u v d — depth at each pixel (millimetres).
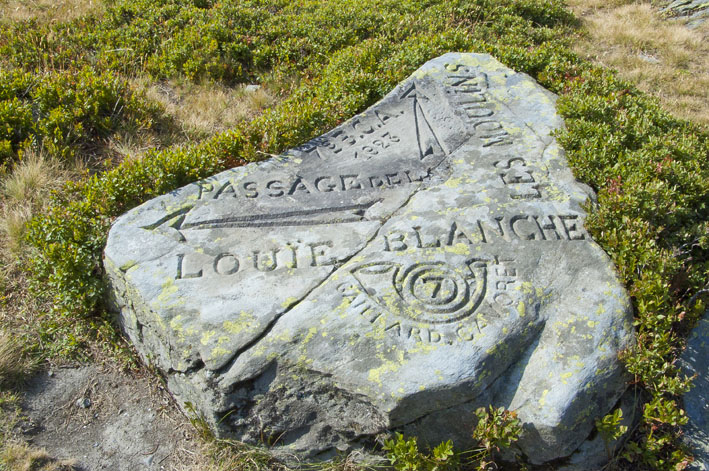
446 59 2422
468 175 1865
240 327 1421
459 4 3258
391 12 3145
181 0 3055
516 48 2680
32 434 1470
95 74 2410
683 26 3510
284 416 1416
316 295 1481
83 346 1650
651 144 2014
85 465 1435
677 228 1840
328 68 2619
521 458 1396
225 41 2812
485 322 1435
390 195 1794
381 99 2295
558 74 2561
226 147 2041
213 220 1688
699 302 1622
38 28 2752
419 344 1386
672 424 1417
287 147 2066
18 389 1545
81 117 2223
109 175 1905
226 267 1553
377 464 1416
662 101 2795
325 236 1646
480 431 1326
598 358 1414
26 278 1763
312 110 2176
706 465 1428
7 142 2045
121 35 2770
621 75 2973
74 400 1549
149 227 1663
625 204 1724
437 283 1506
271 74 2705
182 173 1917
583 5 3783
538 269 1573
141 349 1604
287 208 1731
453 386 1328
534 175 1868
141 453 1467
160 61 2660
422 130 2080
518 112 2160
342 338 1396
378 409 1344
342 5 3156
